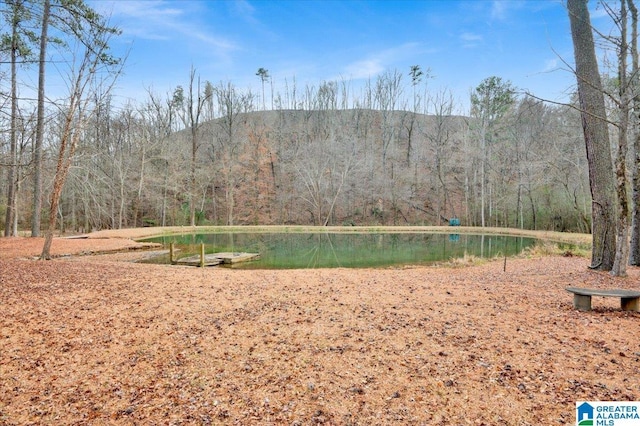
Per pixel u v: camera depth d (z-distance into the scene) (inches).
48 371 156.7
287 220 1587.1
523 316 216.5
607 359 156.2
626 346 169.5
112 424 119.8
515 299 257.9
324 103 1987.0
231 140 1609.3
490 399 128.0
